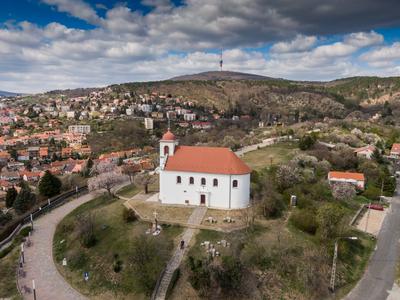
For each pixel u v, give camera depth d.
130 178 109.81
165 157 82.31
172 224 70.00
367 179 113.94
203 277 53.19
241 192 77.06
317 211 71.50
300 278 57.53
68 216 86.50
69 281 59.94
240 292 53.50
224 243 62.47
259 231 68.00
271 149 148.12
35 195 110.94
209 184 77.75
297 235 67.69
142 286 55.19
